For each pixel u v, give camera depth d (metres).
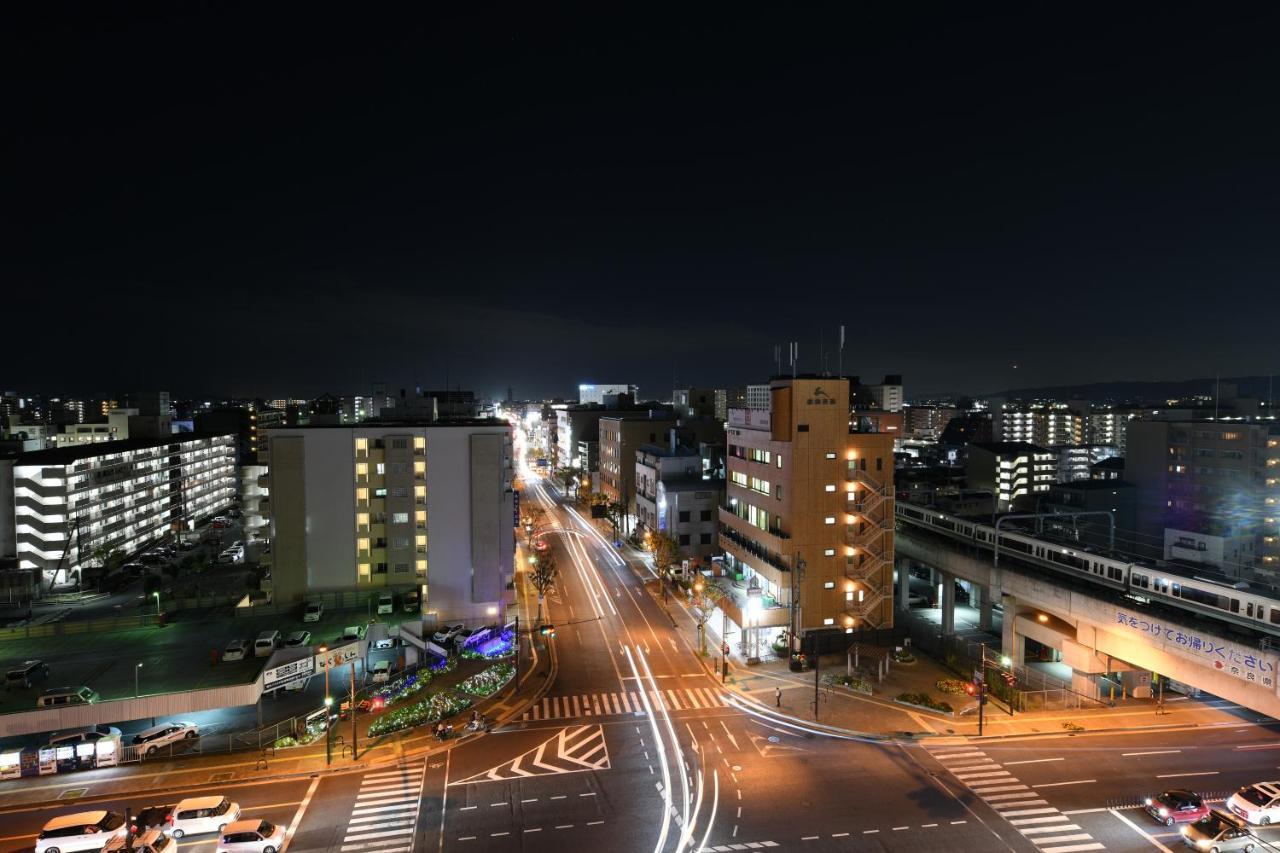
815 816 39.84
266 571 86.50
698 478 106.56
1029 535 70.62
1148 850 36.84
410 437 74.00
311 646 58.97
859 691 57.91
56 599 90.50
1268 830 38.44
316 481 73.12
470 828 38.72
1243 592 48.88
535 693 58.03
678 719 53.00
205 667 56.22
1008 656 66.62
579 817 39.81
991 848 36.94
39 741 50.03
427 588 74.50
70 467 100.50
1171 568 56.81
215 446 155.38
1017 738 49.81
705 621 73.31
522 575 97.88
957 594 92.44
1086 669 57.66
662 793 42.38
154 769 45.66
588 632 73.88
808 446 67.19
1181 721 52.88
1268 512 113.88
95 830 36.59
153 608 76.94
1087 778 44.22
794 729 51.28
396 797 42.03
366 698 56.03
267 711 54.94
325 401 109.94
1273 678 43.62
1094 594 58.34
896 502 92.00
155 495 127.19
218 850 36.25
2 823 39.59
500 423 84.50
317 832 38.31
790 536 67.38
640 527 117.12
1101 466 154.12
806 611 67.50
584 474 170.12
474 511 74.69
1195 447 123.31
